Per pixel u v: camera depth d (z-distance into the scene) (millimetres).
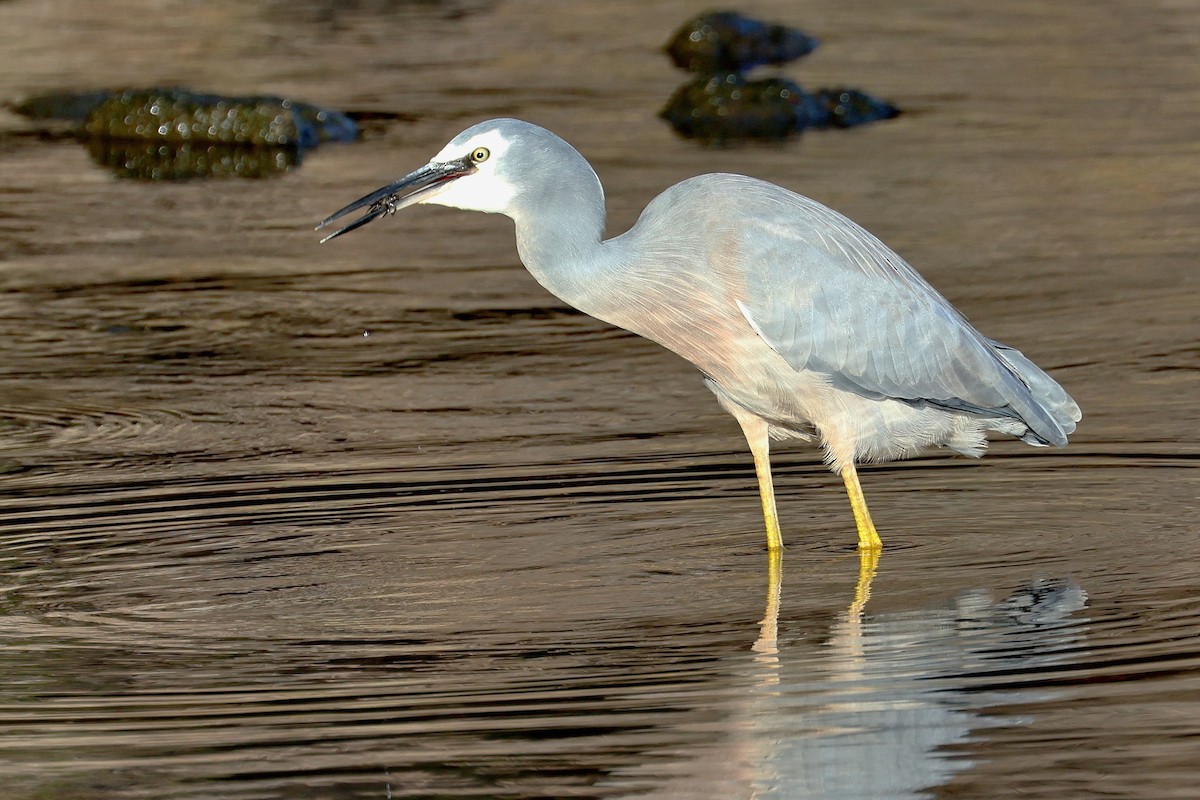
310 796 7875
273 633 10102
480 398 15523
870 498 12586
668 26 37250
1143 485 12492
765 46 33219
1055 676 9008
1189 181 23031
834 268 11516
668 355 16938
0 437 14609
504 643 9836
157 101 27547
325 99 29984
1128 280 18641
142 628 10227
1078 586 10508
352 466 13570
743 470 13352
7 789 8016
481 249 21328
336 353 17125
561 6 40062
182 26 37531
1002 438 13820
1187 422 13930
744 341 11594
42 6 39469
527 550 11562
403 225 22609
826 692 8914
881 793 7805
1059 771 7938
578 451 13859
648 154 25469
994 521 11922
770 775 7992
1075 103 28297
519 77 32031
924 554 11328
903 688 8953
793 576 10992
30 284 19672
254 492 12938
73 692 9219
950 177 23672
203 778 8078
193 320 18312
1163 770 7906
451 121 28188
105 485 13203
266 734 8570
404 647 9805
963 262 19578
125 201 23672
